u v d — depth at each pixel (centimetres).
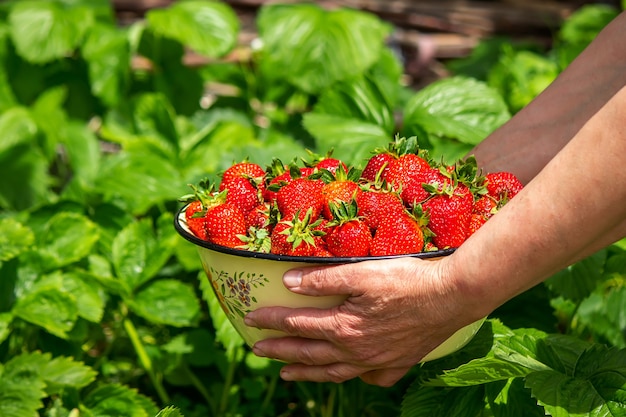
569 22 376
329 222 139
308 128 236
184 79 338
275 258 135
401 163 151
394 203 143
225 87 393
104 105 324
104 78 323
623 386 146
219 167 230
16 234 197
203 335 217
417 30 450
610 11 374
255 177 155
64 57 338
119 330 232
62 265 201
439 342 144
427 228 142
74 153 310
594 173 123
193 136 297
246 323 148
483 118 227
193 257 212
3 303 198
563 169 126
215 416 215
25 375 184
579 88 175
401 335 141
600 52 174
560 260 129
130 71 336
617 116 121
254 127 323
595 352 161
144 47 334
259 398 221
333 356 147
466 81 235
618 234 130
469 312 135
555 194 126
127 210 232
